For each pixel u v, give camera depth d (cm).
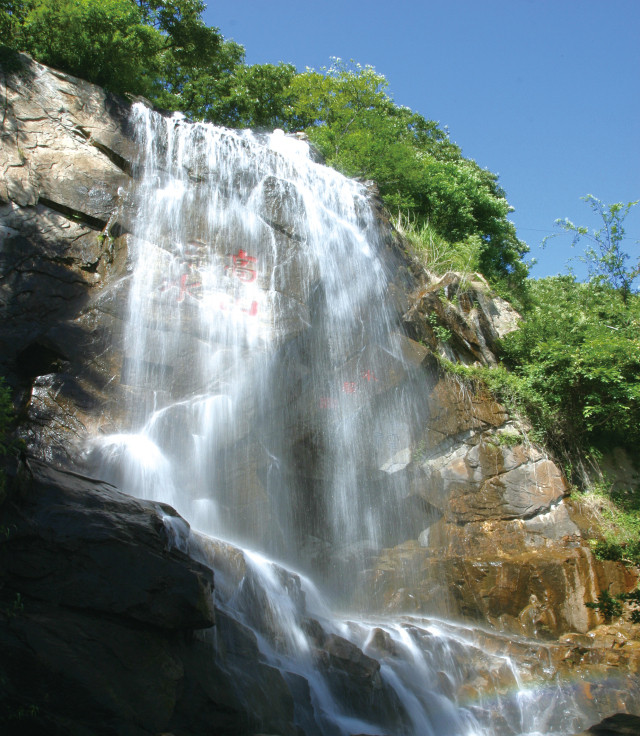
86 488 648
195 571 595
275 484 1121
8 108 1245
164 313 1100
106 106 1384
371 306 1427
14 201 1166
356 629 880
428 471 1269
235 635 651
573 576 1108
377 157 2103
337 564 1145
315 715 673
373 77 2252
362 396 1252
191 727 540
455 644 924
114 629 533
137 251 1170
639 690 904
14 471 571
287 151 1727
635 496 1420
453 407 1327
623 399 1474
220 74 2438
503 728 835
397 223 1925
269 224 1357
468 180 2327
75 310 1110
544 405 1425
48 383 976
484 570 1105
